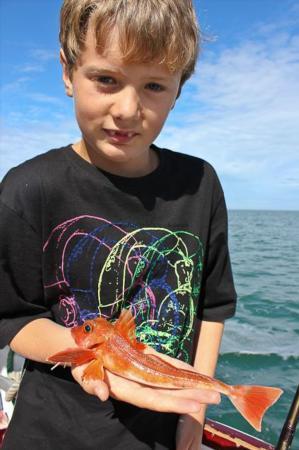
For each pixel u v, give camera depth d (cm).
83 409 52
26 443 51
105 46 45
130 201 54
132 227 54
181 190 58
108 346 47
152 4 45
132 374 47
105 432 52
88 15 46
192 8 51
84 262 53
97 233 53
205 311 65
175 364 51
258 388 46
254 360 212
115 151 50
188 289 58
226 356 217
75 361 45
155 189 56
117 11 44
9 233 51
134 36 44
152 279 56
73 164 53
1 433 74
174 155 61
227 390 47
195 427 57
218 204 64
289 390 181
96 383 42
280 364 207
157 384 48
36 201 52
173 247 57
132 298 55
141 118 49
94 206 53
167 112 51
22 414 53
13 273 51
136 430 53
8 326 52
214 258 64
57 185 52
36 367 55
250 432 150
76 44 48
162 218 56
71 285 53
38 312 54
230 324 271
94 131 50
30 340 50
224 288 64
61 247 53
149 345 55
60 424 51
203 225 60
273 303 317
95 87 48
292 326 265
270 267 464
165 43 46
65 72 54
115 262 54
